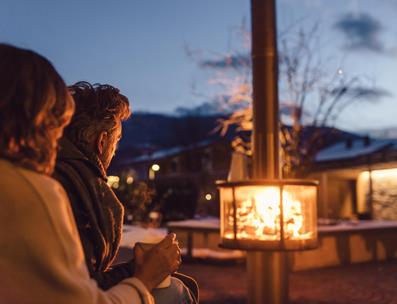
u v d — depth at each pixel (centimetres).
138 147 3625
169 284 148
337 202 2581
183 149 3491
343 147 2881
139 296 122
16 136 107
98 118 160
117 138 168
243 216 320
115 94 167
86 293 104
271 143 349
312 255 1049
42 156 110
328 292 814
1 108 107
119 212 153
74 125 158
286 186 314
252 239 316
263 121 349
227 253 1087
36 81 110
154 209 1454
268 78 350
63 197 111
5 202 102
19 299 100
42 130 111
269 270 351
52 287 102
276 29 356
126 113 170
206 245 1141
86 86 166
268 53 351
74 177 141
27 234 101
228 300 748
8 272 100
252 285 355
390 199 2428
